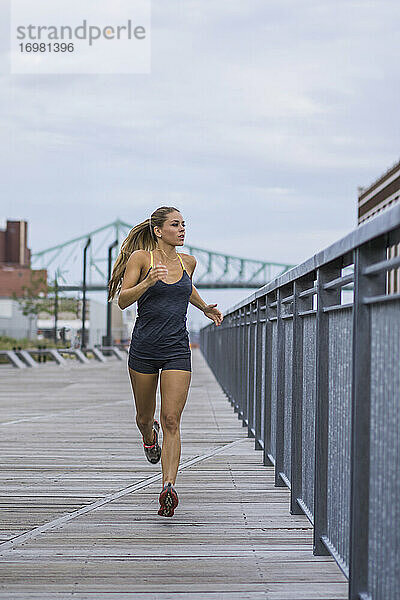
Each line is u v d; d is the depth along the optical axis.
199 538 4.07
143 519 4.45
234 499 4.96
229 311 10.72
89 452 6.85
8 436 7.90
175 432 4.51
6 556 3.77
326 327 3.75
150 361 4.62
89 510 4.66
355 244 2.85
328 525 3.70
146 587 3.36
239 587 3.36
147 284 4.42
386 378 2.70
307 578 3.47
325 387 3.75
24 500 4.93
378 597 2.77
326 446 3.76
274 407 5.90
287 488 5.29
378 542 2.78
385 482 2.70
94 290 113.06
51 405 11.45
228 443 7.39
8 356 24.11
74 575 3.50
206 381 16.69
